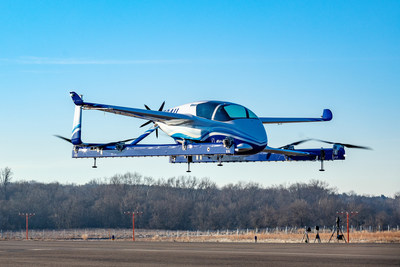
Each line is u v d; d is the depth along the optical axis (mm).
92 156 43000
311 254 25812
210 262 22578
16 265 22312
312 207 167125
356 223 157250
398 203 199750
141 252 28062
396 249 29484
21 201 163000
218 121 37938
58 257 25609
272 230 143750
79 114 43625
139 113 38250
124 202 164750
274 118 43281
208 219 159250
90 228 157250
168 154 40062
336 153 41781
